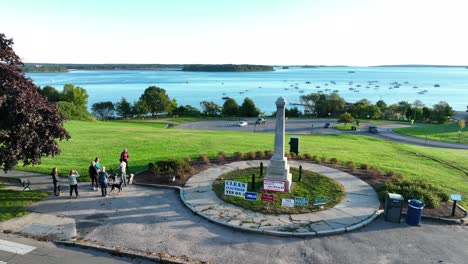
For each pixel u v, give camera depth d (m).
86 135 33.03
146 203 15.05
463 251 11.23
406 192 15.15
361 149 29.30
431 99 186.25
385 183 16.33
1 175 18.59
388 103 162.88
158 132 37.81
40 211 14.07
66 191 16.39
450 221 13.24
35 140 14.40
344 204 14.67
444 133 55.41
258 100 165.75
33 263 10.26
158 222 13.21
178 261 10.46
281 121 16.09
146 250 11.11
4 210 13.90
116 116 99.44
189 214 13.95
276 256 10.81
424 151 31.14
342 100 92.75
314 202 14.45
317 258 10.71
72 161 21.86
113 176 16.95
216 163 20.97
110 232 12.35
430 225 13.09
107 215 13.80
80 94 86.12
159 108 94.88
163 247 11.32
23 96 13.47
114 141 29.45
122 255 10.93
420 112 80.81
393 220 13.23
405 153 28.95
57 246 11.41
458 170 23.22
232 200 14.98
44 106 15.08
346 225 12.75
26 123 13.66
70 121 48.47
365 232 12.45
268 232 12.19
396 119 87.56
